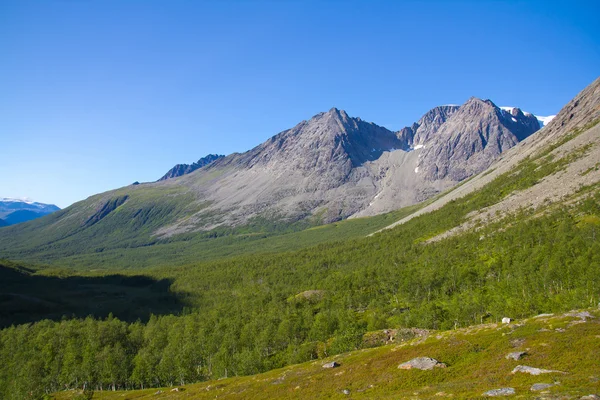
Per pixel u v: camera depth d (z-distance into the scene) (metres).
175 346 131.25
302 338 132.25
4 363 132.75
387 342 108.06
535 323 58.97
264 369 107.06
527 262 146.88
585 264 124.44
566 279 122.50
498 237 188.50
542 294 114.12
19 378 111.88
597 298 99.19
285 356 114.88
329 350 108.50
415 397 43.56
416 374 53.81
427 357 57.22
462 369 51.38
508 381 41.84
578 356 44.41
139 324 176.00
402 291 169.12
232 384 84.69
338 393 56.59
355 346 103.88
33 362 119.31
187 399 80.50
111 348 132.62
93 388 119.56
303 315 150.62
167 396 90.25
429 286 163.00
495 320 105.56
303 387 64.69
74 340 143.50
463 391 41.78
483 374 47.41
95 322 173.00
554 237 161.25
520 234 178.88
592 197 181.12
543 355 47.22
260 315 159.25
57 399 107.38
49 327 164.50
